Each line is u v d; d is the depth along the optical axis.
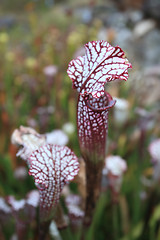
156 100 1.40
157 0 2.99
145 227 0.85
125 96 1.32
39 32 2.47
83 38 1.99
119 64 0.42
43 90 1.51
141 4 3.23
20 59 1.85
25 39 2.63
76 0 3.75
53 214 0.48
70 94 1.19
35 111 1.22
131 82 1.40
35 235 0.67
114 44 2.18
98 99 0.45
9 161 0.94
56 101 1.20
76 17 3.15
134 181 0.89
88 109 0.44
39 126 1.17
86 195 0.50
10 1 3.91
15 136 0.50
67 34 2.14
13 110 1.28
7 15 3.56
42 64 1.69
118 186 0.67
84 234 0.53
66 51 1.80
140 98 1.36
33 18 2.57
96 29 2.12
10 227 0.73
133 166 0.96
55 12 3.38
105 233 0.89
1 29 3.04
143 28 2.75
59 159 0.44
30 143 0.50
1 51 1.71
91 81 0.43
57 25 2.98
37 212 0.68
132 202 0.92
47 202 0.46
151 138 1.10
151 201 0.81
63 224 0.54
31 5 3.26
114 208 0.73
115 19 3.06
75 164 0.45
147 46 2.33
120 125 0.99
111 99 0.46
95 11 3.36
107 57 0.42
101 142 0.46
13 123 1.19
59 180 0.45
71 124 1.01
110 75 0.42
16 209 0.58
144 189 0.88
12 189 0.97
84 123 0.45
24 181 0.98
